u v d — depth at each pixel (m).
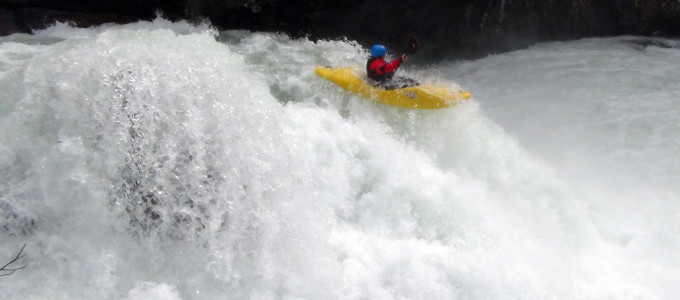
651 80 8.45
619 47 9.91
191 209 4.54
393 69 6.38
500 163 6.13
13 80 4.93
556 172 6.43
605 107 7.70
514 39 9.73
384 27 8.44
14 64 6.05
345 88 6.46
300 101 6.41
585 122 7.36
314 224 4.96
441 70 9.01
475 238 5.31
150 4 7.98
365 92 6.41
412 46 6.35
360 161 5.60
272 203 4.83
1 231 4.35
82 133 4.59
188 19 8.10
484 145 6.21
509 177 6.05
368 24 8.33
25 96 4.74
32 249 4.34
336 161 5.49
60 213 4.42
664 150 6.81
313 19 8.15
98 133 4.59
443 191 5.55
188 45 6.19
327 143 5.58
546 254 5.38
